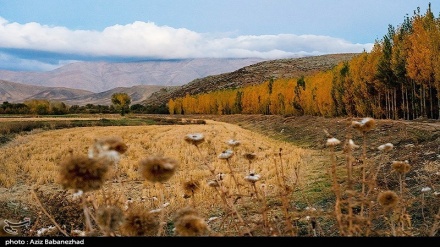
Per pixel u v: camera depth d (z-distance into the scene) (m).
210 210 6.88
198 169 17.69
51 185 15.45
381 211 2.59
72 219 5.91
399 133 19.34
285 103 54.75
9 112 94.94
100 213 1.94
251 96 73.56
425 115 28.33
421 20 27.89
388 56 31.80
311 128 34.97
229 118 77.00
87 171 1.67
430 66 26.78
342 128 27.83
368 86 34.28
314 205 7.88
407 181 8.72
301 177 12.10
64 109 101.06
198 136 2.85
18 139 35.34
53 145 30.17
